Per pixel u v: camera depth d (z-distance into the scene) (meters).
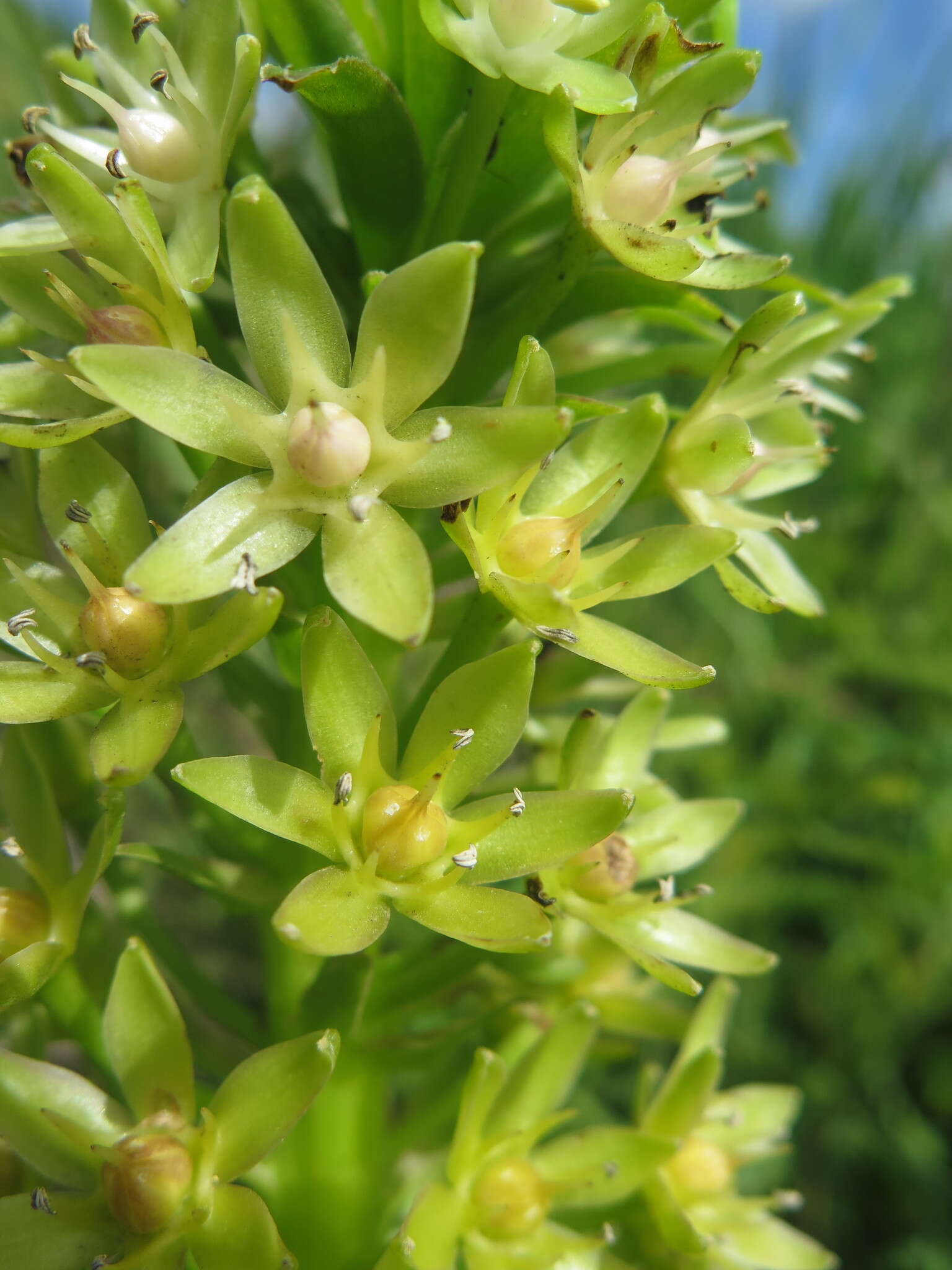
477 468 0.06
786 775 0.20
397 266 0.08
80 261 0.08
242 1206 0.06
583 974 0.08
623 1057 0.09
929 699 0.21
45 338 0.08
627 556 0.07
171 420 0.06
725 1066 0.19
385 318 0.06
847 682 0.22
